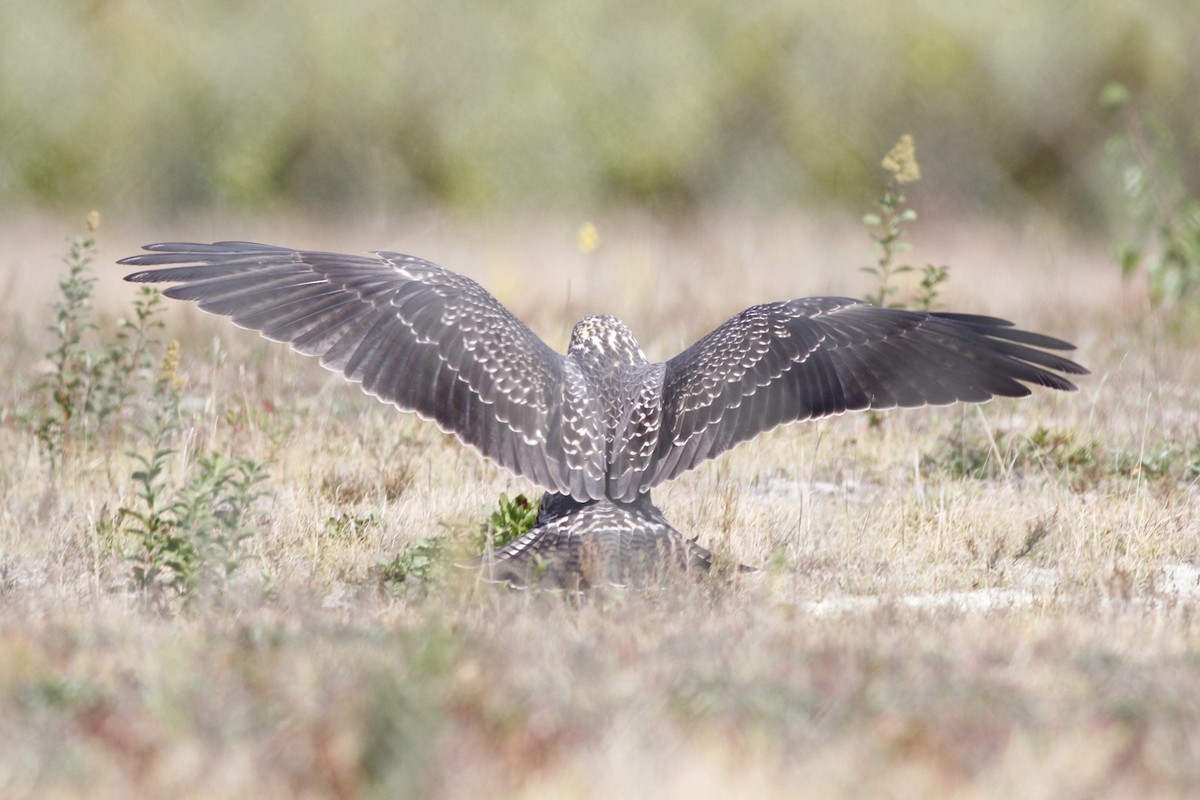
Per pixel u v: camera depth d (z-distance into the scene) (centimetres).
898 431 1722
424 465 1543
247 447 1574
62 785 654
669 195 4650
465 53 4603
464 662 812
